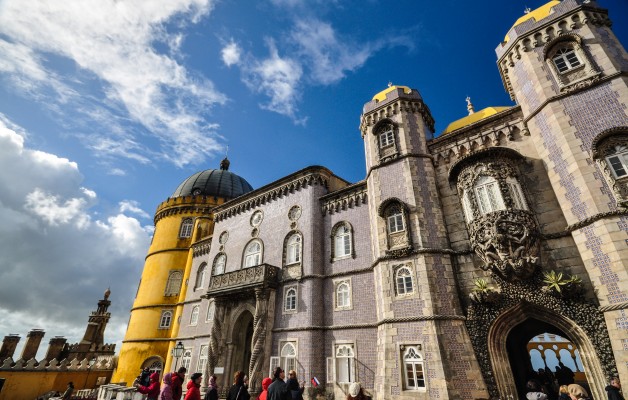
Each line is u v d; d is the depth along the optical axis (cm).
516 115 1712
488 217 1506
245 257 2669
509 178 1572
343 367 1838
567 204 1385
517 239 1414
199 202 3891
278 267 2348
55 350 4409
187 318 3042
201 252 3303
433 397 1361
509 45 1795
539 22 1709
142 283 3606
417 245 1691
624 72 1407
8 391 3019
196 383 902
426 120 2200
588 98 1440
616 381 1019
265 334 2119
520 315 1409
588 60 1496
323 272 2184
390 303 1661
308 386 1817
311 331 1962
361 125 2364
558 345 2209
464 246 1639
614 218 1227
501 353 1398
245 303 2377
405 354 1528
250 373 2014
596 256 1248
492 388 1338
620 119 1334
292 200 2544
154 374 1123
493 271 1467
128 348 3241
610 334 1167
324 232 2323
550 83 1570
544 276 1372
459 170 1758
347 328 1906
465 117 2062
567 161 1409
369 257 2011
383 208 1895
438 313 1511
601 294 1215
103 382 3578
